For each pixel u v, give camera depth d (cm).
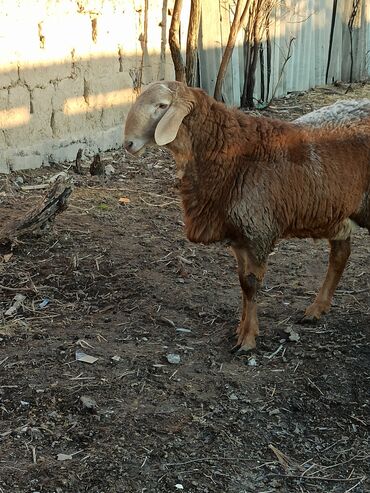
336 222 206
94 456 165
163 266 255
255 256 199
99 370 195
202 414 181
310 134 201
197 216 199
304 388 193
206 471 164
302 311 229
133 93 387
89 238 271
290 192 196
